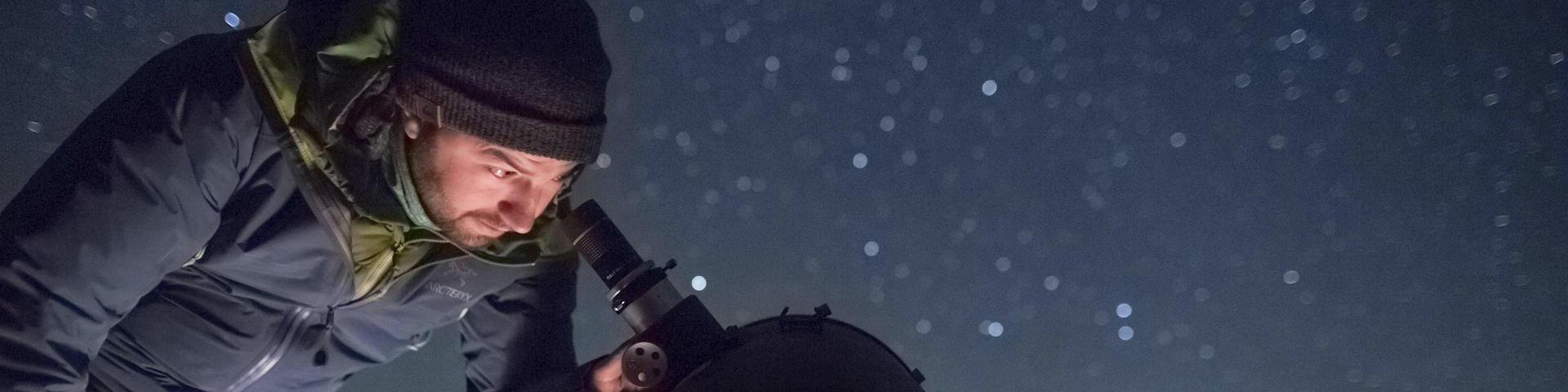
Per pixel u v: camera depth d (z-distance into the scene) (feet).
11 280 3.65
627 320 4.10
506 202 4.00
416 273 4.56
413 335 4.84
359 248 4.27
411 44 3.83
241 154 4.04
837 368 3.71
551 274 4.85
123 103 3.88
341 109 3.89
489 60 3.70
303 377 4.68
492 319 4.86
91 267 3.75
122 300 3.89
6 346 3.62
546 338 4.88
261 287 4.36
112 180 3.76
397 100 3.92
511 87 3.71
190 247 4.01
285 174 4.10
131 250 3.80
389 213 4.14
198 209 3.95
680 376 3.82
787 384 3.64
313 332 4.54
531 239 4.50
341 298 4.43
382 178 4.10
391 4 3.97
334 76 3.89
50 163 3.83
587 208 4.33
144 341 4.53
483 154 3.87
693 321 3.92
